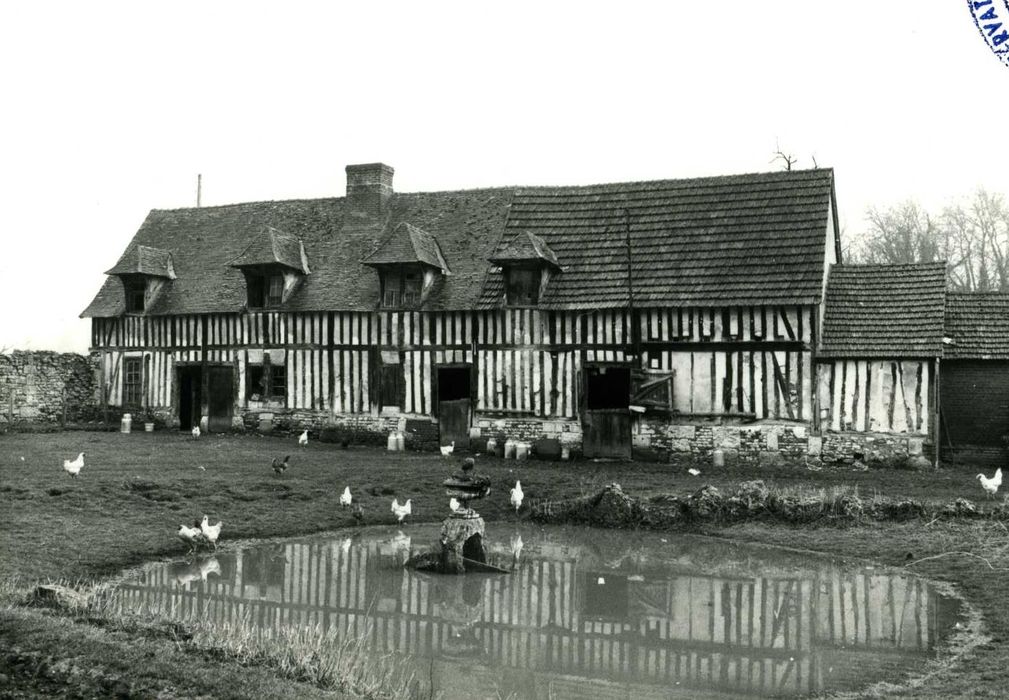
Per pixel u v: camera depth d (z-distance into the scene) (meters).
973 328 19.97
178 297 25.67
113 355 26.34
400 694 7.58
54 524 13.14
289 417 23.83
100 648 7.47
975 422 19.58
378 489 17.11
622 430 20.66
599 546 14.26
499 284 22.00
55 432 24.16
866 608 10.59
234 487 16.36
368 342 23.05
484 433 21.78
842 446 19.11
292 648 7.93
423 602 10.89
